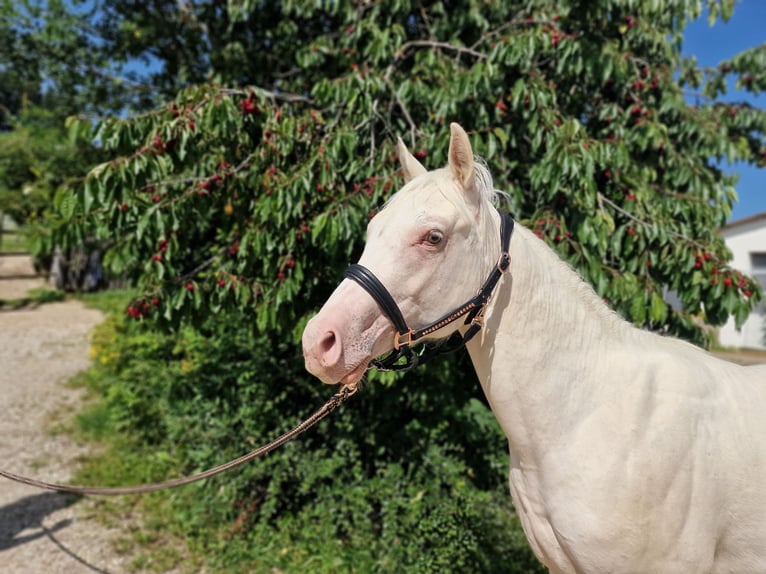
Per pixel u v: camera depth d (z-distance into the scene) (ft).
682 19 11.18
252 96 8.39
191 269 10.93
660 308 8.00
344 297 4.12
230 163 9.02
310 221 8.07
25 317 33.27
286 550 9.53
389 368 4.47
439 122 9.04
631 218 8.41
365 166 8.84
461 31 11.12
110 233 8.48
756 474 4.45
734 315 7.79
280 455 10.27
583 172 7.83
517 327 4.50
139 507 11.27
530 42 8.41
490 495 10.32
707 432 4.47
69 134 7.88
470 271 4.29
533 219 8.33
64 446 14.32
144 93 20.27
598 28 9.65
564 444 4.50
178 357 15.29
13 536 10.11
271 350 11.48
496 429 11.13
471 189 4.33
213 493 10.69
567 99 10.36
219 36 15.31
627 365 4.62
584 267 7.88
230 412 11.35
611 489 4.29
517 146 9.80
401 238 4.14
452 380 10.46
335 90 9.21
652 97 10.25
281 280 8.05
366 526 9.57
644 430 4.38
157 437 14.08
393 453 10.54
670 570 4.39
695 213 8.94
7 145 32.94
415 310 4.21
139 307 8.43
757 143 12.87
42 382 20.24
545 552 4.80
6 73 24.76
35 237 7.75
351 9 10.68
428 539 8.77
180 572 9.18
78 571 9.10
